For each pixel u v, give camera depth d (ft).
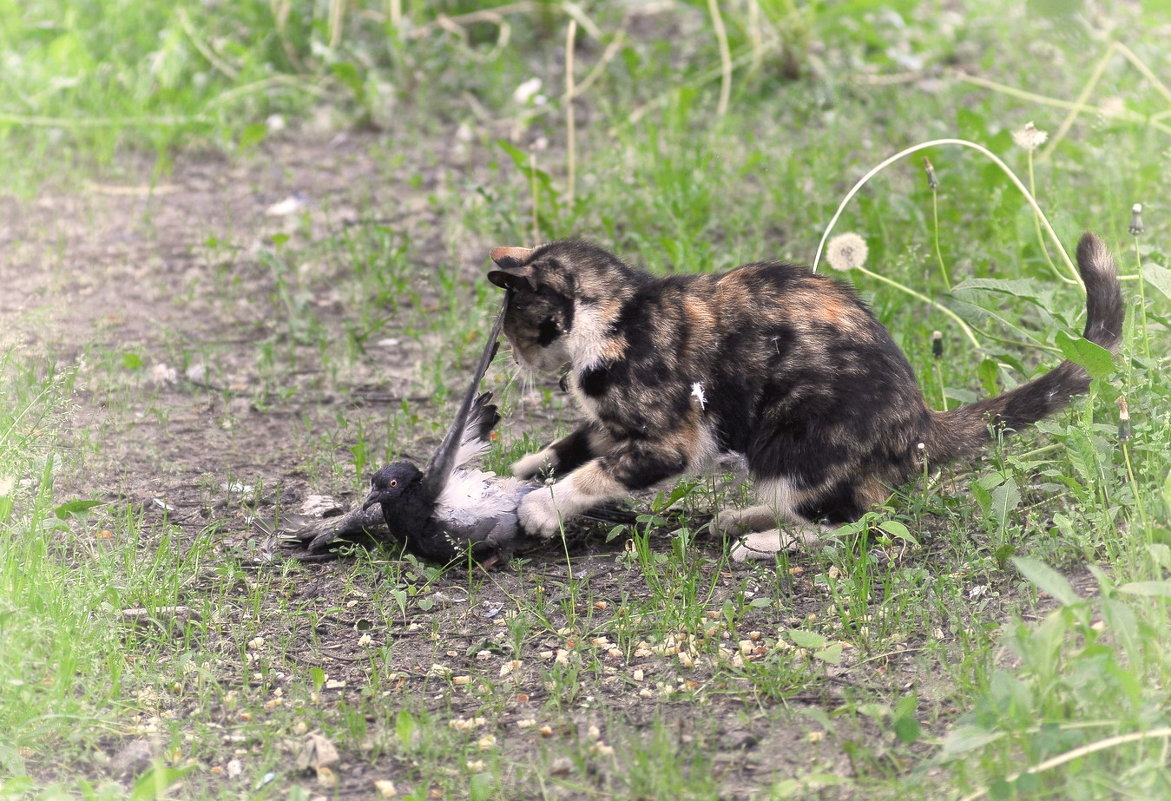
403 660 22.29
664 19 57.82
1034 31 52.75
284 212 42.01
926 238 37.04
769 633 22.59
